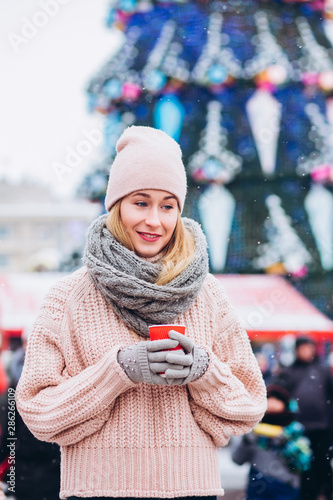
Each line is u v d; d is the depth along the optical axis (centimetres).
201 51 1042
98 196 1048
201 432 272
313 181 1134
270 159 1120
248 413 272
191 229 293
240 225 1127
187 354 252
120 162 283
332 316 1138
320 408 761
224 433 273
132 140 288
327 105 1113
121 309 271
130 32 991
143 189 276
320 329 1121
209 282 293
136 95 995
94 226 282
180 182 284
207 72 1045
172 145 288
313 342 787
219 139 1088
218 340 288
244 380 288
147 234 278
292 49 1087
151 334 252
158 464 260
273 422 642
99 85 951
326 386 771
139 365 248
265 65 1073
